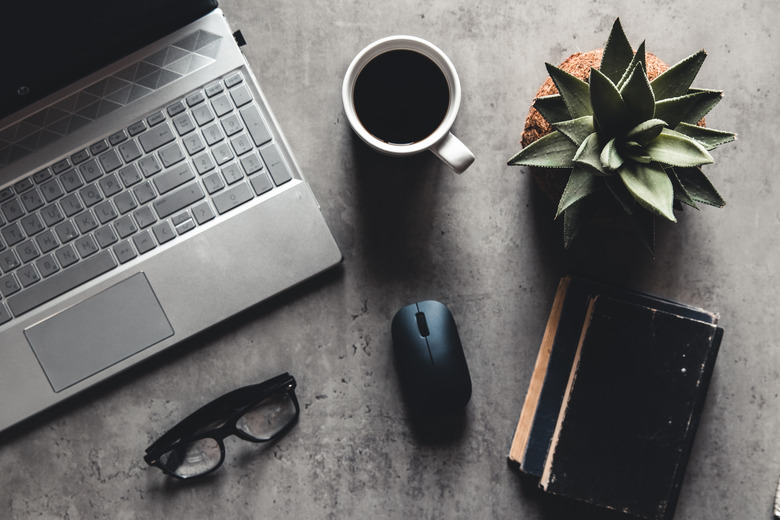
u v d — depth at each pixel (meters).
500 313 0.90
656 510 0.81
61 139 0.83
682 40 0.89
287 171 0.83
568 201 0.67
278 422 0.90
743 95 0.89
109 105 0.83
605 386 0.82
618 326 0.82
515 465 0.89
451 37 0.89
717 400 0.89
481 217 0.90
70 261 0.83
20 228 0.83
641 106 0.64
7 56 0.77
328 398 0.90
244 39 0.87
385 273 0.90
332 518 0.89
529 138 0.79
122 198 0.83
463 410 0.90
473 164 0.89
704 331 0.82
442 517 0.89
